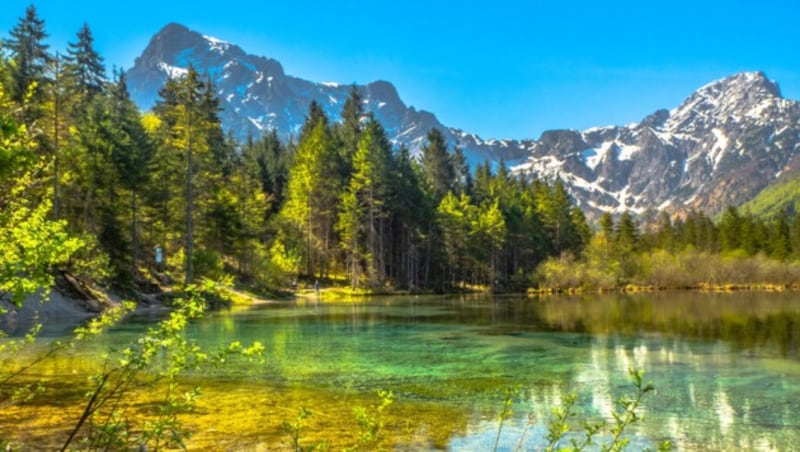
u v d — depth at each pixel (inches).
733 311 1686.8
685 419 450.9
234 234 2252.7
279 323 1216.2
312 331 1063.6
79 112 2044.8
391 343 900.6
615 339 976.3
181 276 2010.3
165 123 2445.9
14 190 404.8
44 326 992.9
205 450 334.0
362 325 1191.6
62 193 1635.1
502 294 3115.2
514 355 785.6
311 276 2866.6
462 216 3538.4
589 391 551.2
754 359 757.9
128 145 1801.2
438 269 3754.9
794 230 4854.8
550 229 4343.0
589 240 4320.9
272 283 2381.9
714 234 4881.9
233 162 3614.7
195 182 2132.1
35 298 1130.7
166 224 2116.1
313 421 408.2
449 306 1918.1
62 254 217.2
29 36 2242.9
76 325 1015.0
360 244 3120.1
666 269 3718.0
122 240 1585.9
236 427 386.0
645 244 4835.1
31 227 235.0
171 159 2116.1
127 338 844.6
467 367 684.1
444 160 4505.4
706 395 539.5
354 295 2645.2
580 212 4680.1
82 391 465.1
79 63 2994.6
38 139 1283.2
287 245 2760.8
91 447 193.0
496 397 516.1
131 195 1862.7
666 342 936.9
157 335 191.0
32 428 358.9
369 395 514.3
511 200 4345.5
